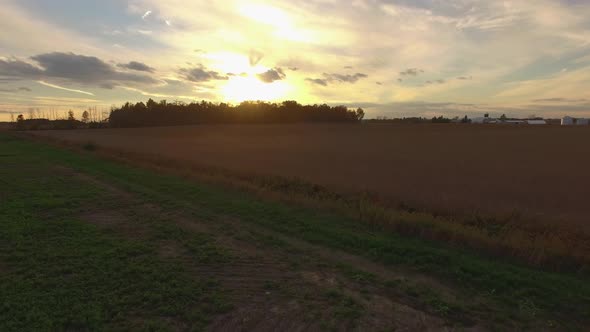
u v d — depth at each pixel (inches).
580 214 426.3
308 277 211.8
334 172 752.3
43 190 471.2
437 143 1659.7
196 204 405.4
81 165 765.3
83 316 162.7
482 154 1188.5
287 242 275.6
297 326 160.1
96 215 351.6
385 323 162.6
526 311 173.5
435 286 201.3
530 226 375.6
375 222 334.0
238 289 195.2
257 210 370.3
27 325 155.6
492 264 236.5
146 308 172.4
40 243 260.5
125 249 251.8
